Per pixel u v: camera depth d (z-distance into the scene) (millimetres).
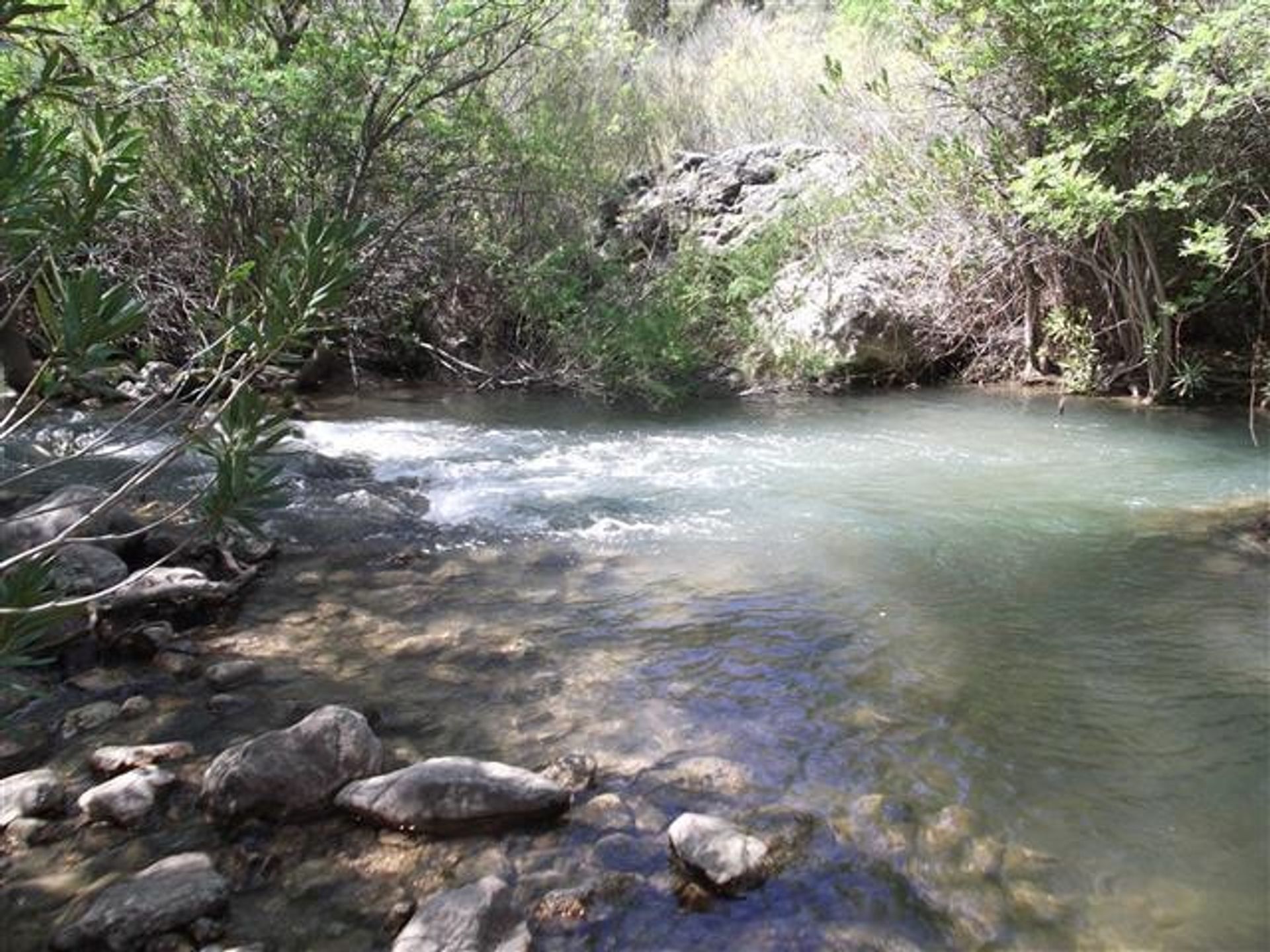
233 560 3791
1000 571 3844
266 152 7242
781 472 5359
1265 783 2377
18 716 2717
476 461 5582
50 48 2982
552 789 2238
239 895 1983
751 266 8578
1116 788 2352
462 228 8609
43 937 1868
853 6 7891
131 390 6523
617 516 4562
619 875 2033
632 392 7844
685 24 14750
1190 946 1832
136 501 4391
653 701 2791
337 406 7199
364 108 7316
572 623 3354
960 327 8352
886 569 3875
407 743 2564
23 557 2061
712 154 10461
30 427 5660
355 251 2455
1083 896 1972
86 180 1916
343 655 3107
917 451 5852
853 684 2900
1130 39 6367
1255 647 3129
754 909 1938
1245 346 7660
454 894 1910
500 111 8391
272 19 7090
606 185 9609
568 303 8070
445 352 8539
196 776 2402
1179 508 4652
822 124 10203
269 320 2211
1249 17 5746
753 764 2455
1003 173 7375
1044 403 7422
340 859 2098
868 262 8398
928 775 2402
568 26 8453
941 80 7621
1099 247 7477
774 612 3439
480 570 3877
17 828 2176
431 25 7160
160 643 3121
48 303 1887
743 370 8320
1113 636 3225
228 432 2383
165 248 7465
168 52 6301
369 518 4453
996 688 2869
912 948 1832
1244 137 6711
